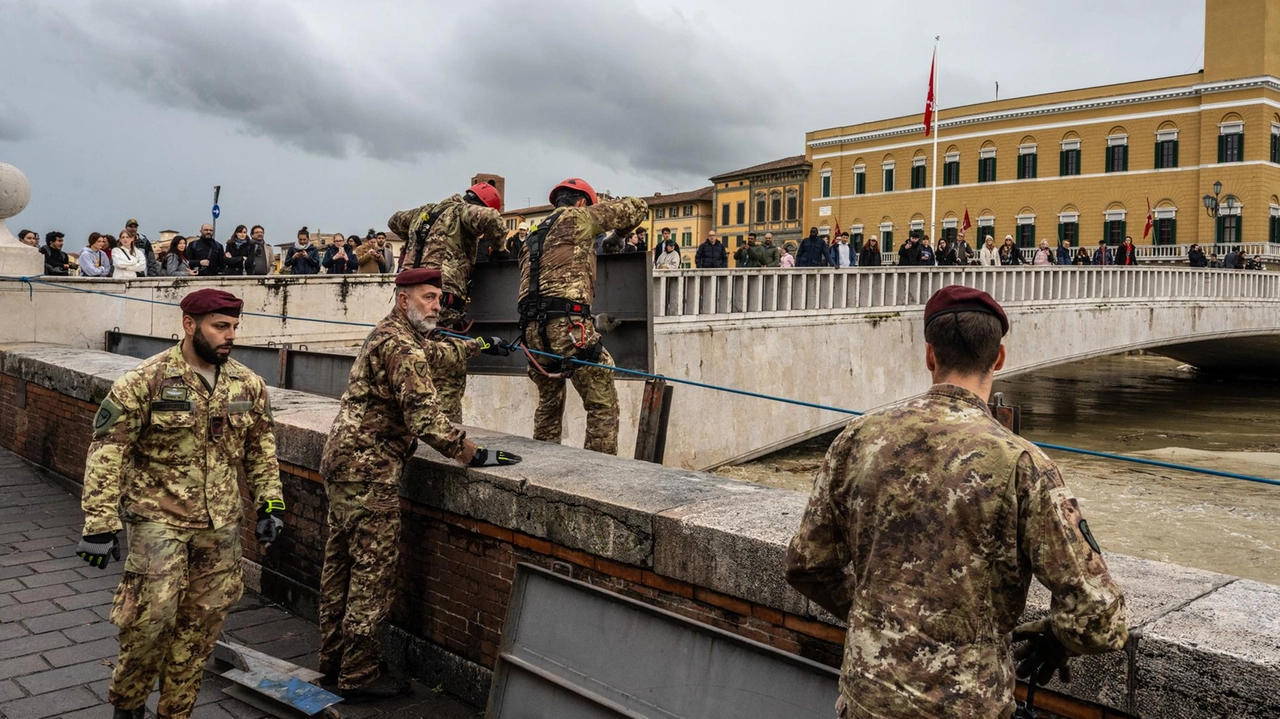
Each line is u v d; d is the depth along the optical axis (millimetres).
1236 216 48188
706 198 77812
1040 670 2162
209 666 4605
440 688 4445
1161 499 19641
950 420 2090
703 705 2961
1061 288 29688
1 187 11227
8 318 11297
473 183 6000
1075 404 37469
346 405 4289
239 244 16188
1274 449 26422
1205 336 35406
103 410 3508
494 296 6039
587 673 3293
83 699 4207
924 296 26156
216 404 3705
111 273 14453
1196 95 49188
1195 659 2195
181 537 3619
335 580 4406
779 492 3811
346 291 16562
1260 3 47188
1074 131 53688
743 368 21062
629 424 18719
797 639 3033
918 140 60250
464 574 4348
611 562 3656
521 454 4613
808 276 22969
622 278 5590
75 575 5965
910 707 1944
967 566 1976
